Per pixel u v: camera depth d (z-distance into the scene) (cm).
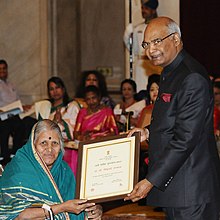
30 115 1114
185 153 483
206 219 497
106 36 1350
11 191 497
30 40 1260
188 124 482
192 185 491
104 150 499
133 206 884
